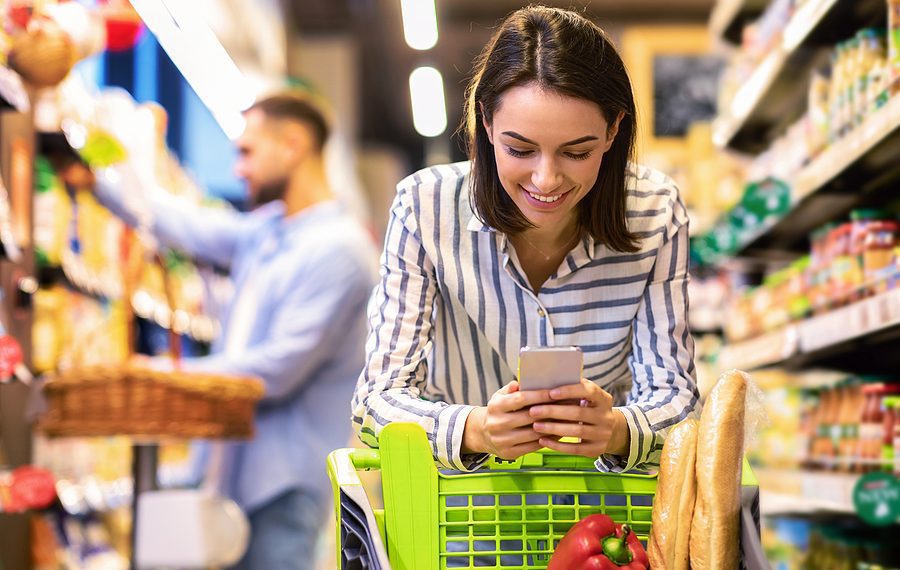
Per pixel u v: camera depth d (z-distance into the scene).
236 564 4.18
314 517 4.25
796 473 3.78
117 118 4.26
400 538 1.77
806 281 3.80
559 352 1.68
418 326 1.98
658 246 1.98
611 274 1.98
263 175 4.52
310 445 4.24
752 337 4.57
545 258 1.98
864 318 2.93
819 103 3.65
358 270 4.32
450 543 1.95
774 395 4.36
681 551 1.69
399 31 11.12
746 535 1.66
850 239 3.35
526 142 1.71
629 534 1.73
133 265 3.73
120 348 4.39
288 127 4.50
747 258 4.98
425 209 1.98
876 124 2.78
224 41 7.26
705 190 5.67
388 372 1.94
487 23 10.91
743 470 1.77
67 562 3.65
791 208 3.75
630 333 2.05
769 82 4.03
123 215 4.08
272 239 4.46
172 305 3.66
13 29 3.11
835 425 3.58
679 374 1.95
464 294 1.99
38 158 3.59
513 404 1.71
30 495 2.92
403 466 1.78
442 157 15.16
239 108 4.56
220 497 3.83
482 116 1.85
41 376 3.48
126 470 4.59
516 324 2.01
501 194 1.87
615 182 1.89
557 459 1.90
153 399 3.22
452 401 2.16
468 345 2.09
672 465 1.73
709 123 6.75
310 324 4.20
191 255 4.92
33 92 3.29
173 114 6.88
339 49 11.09
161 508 3.61
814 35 3.63
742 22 5.19
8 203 3.25
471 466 1.83
